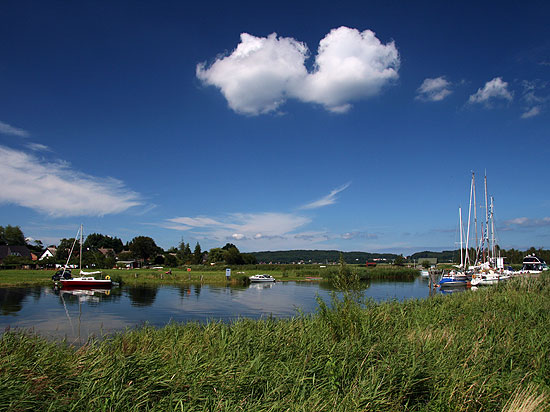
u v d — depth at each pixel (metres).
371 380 7.75
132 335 12.68
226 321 26.28
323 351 9.72
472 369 8.72
